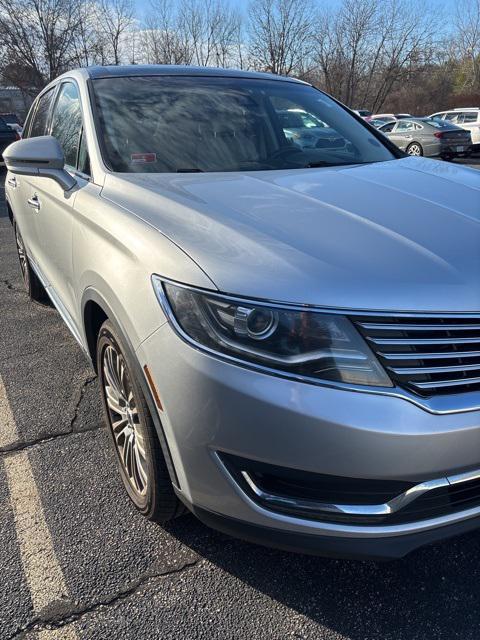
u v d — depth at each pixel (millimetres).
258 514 1627
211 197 2127
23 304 4855
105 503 2340
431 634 1760
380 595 1899
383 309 1525
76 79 3160
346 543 1602
